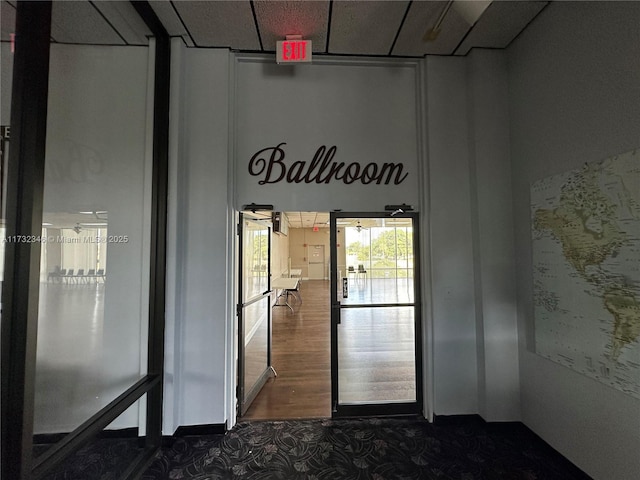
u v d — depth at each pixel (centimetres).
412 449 241
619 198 175
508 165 275
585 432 199
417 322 296
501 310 269
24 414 141
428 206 288
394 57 292
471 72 282
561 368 219
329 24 246
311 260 1617
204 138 271
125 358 243
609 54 181
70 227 213
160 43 253
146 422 240
